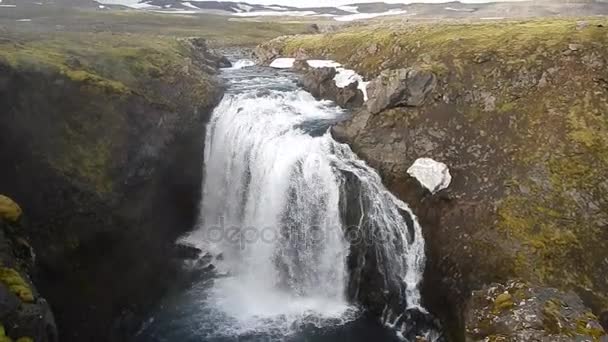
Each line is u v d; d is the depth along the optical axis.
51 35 42.97
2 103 23.11
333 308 27.47
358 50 46.34
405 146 30.19
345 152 31.11
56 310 21.52
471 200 26.58
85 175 24.91
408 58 39.03
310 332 25.14
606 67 29.75
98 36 46.88
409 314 25.72
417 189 28.25
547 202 25.20
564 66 30.75
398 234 27.55
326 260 29.14
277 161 30.98
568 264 22.83
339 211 28.98
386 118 31.75
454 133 30.08
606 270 22.56
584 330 18.55
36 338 15.12
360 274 27.97
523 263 23.05
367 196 28.64
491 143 28.88
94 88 27.66
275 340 24.31
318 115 36.22
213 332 24.86
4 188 21.55
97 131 26.69
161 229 29.45
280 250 30.34
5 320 14.24
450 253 25.41
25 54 27.19
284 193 30.52
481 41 36.19
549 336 18.27
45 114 24.91
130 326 24.66
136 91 31.00
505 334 19.12
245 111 35.31
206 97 36.34
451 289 24.44
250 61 61.41
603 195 24.81
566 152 26.83
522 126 28.92
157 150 29.64
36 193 22.66
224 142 34.34
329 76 42.38
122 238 26.12
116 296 24.77
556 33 33.81
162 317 25.95
